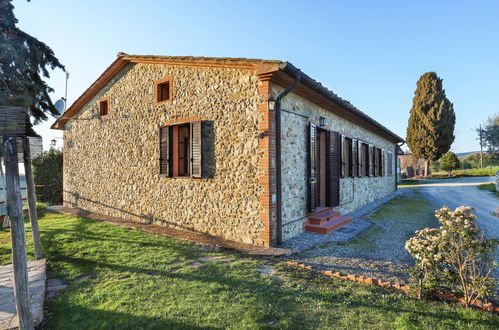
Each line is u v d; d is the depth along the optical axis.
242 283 3.55
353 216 8.42
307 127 6.67
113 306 2.99
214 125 6.10
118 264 4.34
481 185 15.89
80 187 10.26
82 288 3.51
